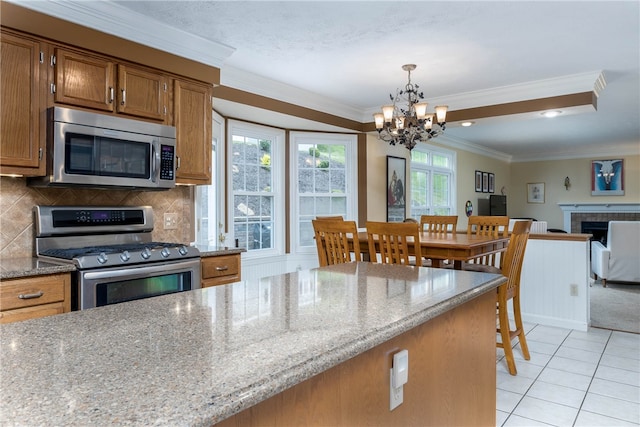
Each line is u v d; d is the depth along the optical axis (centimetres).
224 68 372
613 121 611
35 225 257
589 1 256
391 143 393
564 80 406
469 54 345
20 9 228
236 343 82
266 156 503
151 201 320
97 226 280
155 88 289
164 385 63
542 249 417
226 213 446
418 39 313
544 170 993
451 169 770
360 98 479
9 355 76
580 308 397
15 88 227
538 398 259
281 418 76
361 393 96
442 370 125
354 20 282
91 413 55
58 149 237
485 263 420
